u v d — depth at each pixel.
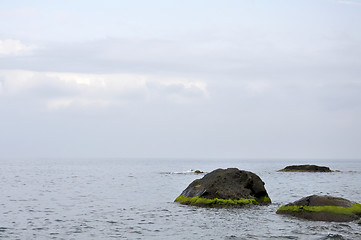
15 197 32.16
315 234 17.05
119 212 23.56
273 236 16.91
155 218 21.28
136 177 62.25
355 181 50.81
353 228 17.97
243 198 24.62
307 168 78.44
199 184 26.73
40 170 91.81
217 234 17.47
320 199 20.98
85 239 16.66
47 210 24.61
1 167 110.56
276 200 29.25
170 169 102.12
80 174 73.44
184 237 17.02
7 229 18.59
